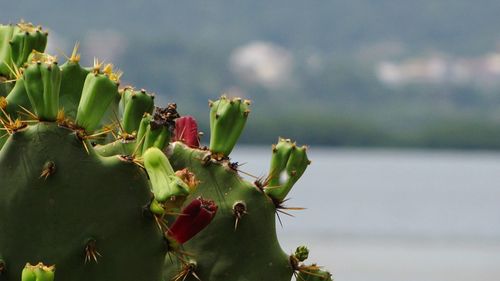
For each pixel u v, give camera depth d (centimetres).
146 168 629
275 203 752
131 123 735
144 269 636
